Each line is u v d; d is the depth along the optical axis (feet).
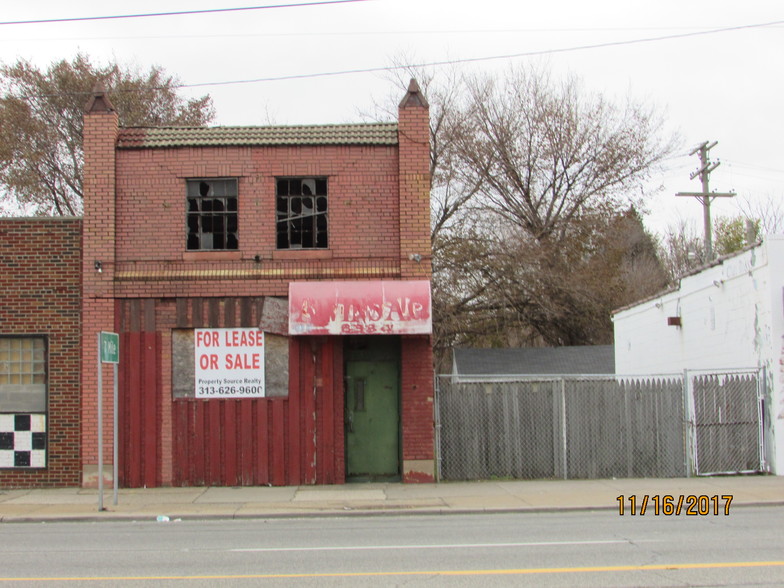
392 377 57.98
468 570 29.32
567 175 136.77
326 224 57.62
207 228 57.62
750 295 61.26
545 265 124.98
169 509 47.67
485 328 127.75
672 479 57.67
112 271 56.44
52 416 56.29
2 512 47.29
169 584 27.63
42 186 134.92
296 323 54.19
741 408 59.67
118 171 57.36
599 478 58.75
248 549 34.91
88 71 138.10
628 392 59.52
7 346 56.90
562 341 136.26
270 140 57.52
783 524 40.45
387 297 54.29
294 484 56.03
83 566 31.30
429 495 51.80
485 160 132.46
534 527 40.65
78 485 56.08
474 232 122.42
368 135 58.08
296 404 56.34
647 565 29.84
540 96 135.95
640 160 137.08
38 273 56.95
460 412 58.90
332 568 30.14
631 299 139.95
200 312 56.44
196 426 56.13
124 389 56.18
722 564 29.84
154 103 142.10
